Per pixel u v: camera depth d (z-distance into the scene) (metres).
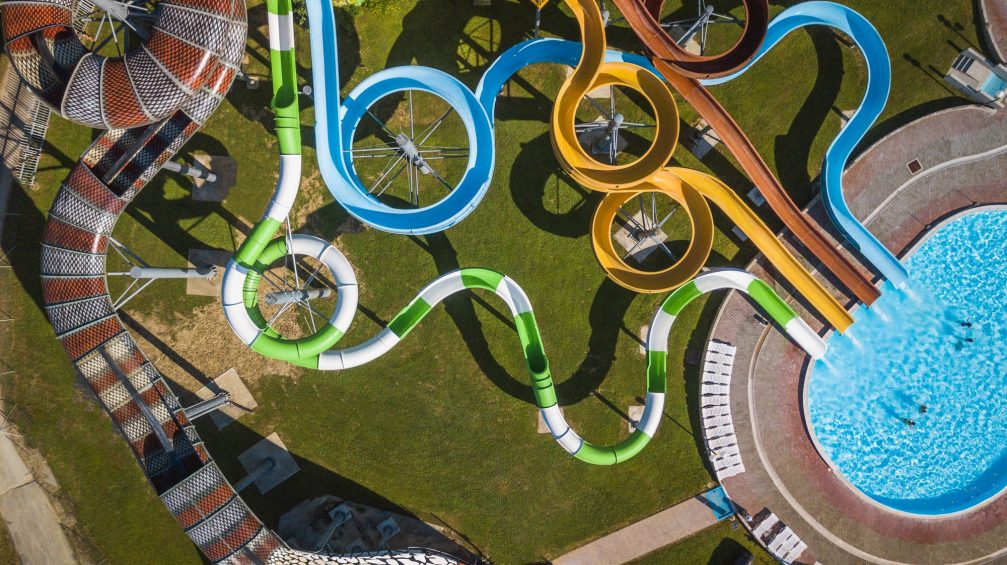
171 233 29.67
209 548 26.83
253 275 26.38
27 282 29.61
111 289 29.59
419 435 30.28
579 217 30.27
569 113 26.22
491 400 30.33
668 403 30.52
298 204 29.86
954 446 30.95
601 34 25.31
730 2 30.06
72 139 29.69
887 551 30.69
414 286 30.11
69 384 29.78
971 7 30.25
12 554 29.66
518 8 30.00
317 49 24.94
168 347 29.78
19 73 22.92
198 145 29.70
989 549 30.72
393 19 29.78
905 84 30.48
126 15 23.83
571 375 30.36
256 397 30.00
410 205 30.03
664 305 28.36
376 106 29.62
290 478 29.98
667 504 30.58
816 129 30.31
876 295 29.23
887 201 30.52
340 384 30.16
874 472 31.02
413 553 28.42
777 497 30.59
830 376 30.95
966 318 30.89
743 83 30.39
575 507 30.47
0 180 29.53
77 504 29.78
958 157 30.44
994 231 30.78
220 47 22.89
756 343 30.53
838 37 30.20
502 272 30.22
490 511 30.34
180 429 27.05
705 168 30.44
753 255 30.44
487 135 25.83
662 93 25.86
